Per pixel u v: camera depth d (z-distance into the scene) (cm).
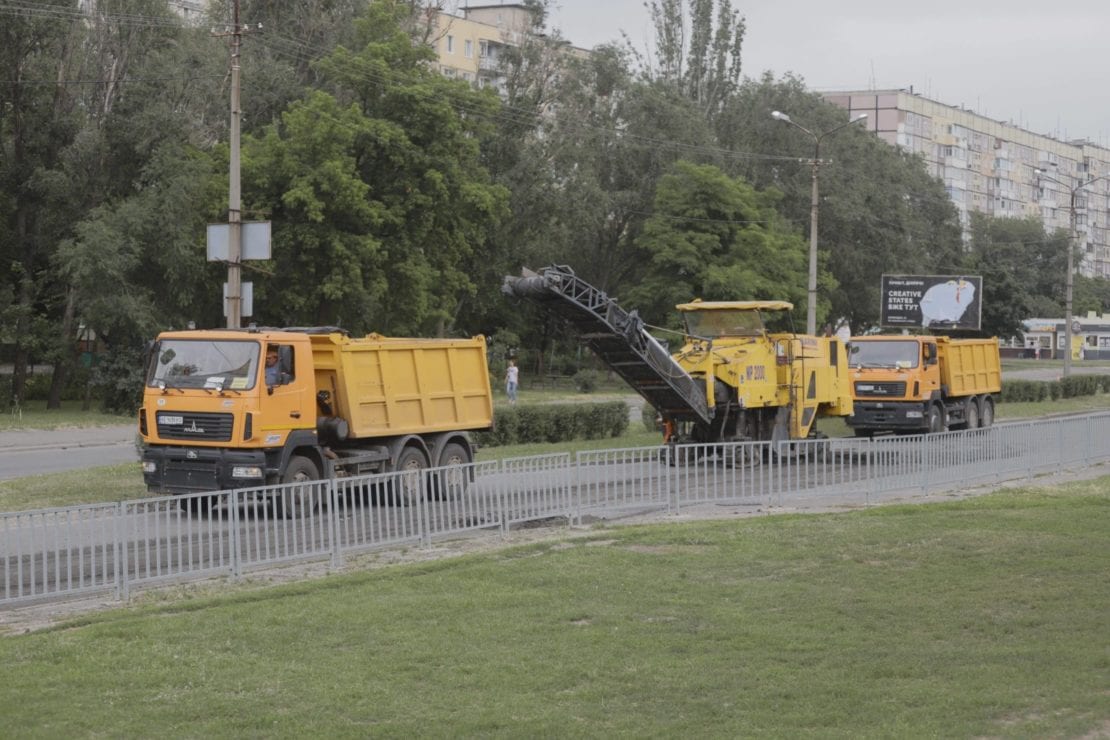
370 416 3459
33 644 1661
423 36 10925
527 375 13425
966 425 6159
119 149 8319
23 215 8506
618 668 1524
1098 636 1680
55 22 8062
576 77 12125
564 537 2675
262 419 3120
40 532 1947
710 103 13762
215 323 8831
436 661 1565
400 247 8769
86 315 7600
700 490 3244
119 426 7088
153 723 1307
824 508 3275
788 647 1625
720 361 4525
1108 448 4541
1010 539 2536
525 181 11244
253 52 9594
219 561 2170
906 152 16362
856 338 5772
